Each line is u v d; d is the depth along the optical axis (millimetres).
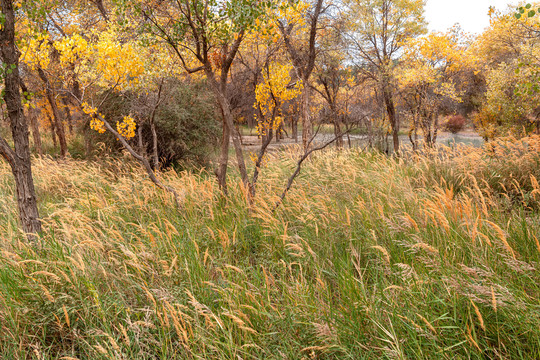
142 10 4898
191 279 3299
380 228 4016
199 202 5234
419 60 14055
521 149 5754
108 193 6633
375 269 3320
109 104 10203
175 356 2588
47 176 7812
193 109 11289
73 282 3037
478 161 5859
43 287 2779
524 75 9109
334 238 3984
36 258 3527
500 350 2127
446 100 14719
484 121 18281
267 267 3777
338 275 3201
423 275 2818
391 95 14945
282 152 9539
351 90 18188
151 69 6594
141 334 2680
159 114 10250
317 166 7695
